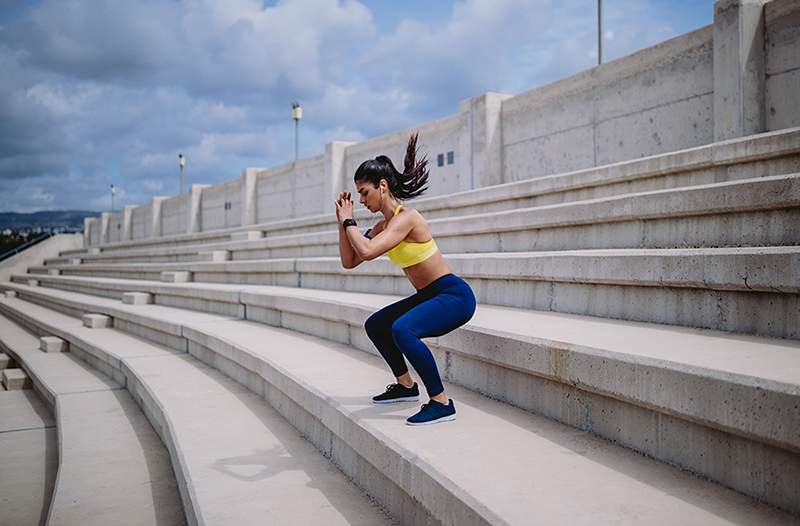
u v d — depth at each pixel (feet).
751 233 12.80
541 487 7.20
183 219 87.97
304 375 13.82
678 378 7.54
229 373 19.49
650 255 12.42
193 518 9.62
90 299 40.83
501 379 11.32
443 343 12.82
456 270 18.65
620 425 8.79
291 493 10.10
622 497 6.91
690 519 6.32
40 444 17.87
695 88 24.81
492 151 35.55
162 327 25.52
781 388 6.33
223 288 29.50
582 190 22.00
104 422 17.71
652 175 19.33
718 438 7.30
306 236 33.04
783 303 10.18
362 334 17.19
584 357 9.05
